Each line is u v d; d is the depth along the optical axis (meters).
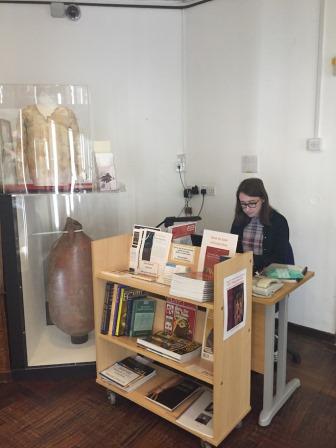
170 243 2.16
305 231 3.06
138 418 2.22
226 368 1.89
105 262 2.33
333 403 2.31
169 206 3.83
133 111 3.60
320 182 2.94
